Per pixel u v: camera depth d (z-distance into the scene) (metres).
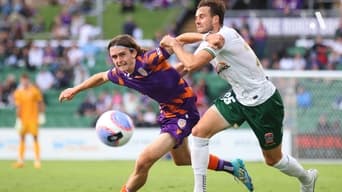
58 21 99.25
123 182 45.44
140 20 105.88
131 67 29.48
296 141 67.38
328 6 91.25
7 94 81.62
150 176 48.56
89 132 70.25
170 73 29.81
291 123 67.44
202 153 30.36
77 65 85.38
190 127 30.58
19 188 41.66
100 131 30.86
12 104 81.19
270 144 30.86
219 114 30.14
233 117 30.14
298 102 68.12
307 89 68.75
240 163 33.22
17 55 89.38
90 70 88.94
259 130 30.44
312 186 33.12
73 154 70.62
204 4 29.56
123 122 30.94
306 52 83.38
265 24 87.81
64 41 92.81
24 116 59.69
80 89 31.73
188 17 99.69
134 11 107.94
